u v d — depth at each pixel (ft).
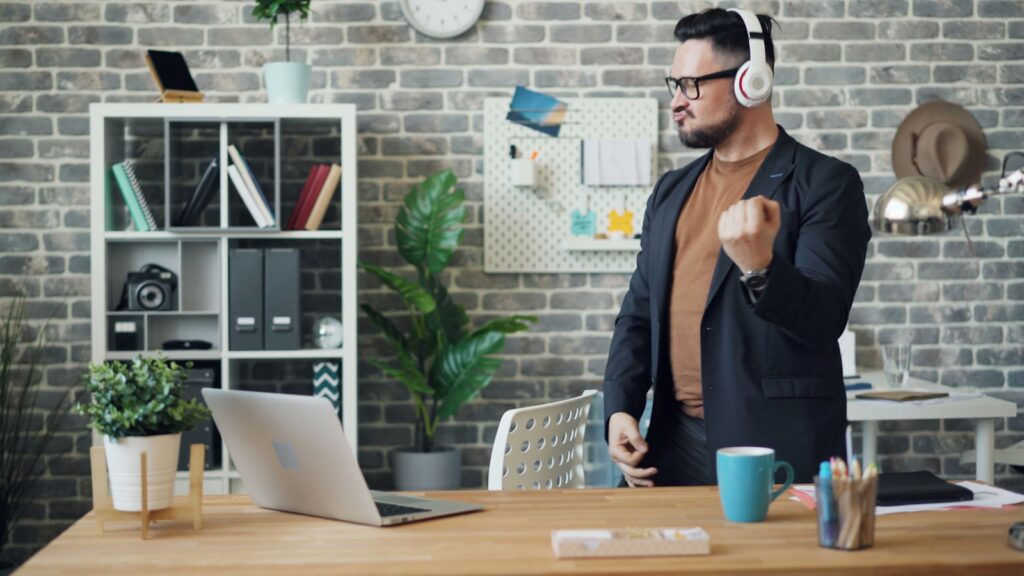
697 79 7.57
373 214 14.56
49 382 14.23
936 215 5.45
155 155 14.16
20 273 14.24
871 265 14.97
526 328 13.65
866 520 5.01
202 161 14.37
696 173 8.09
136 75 14.26
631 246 14.32
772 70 7.49
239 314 13.04
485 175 14.53
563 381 14.71
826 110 14.84
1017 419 14.98
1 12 14.16
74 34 14.21
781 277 5.84
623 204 14.62
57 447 14.20
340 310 14.60
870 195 14.87
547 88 14.61
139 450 5.53
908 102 14.88
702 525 5.52
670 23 14.66
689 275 7.76
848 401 11.87
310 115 13.00
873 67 14.85
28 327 14.23
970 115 14.85
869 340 14.97
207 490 12.80
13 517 14.02
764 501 5.60
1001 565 4.75
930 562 4.76
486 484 14.66
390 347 14.62
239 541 5.33
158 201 14.19
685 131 7.75
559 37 14.61
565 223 14.58
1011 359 14.98
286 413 5.69
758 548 5.03
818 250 6.97
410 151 14.55
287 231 13.03
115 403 5.58
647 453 7.92
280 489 5.99
